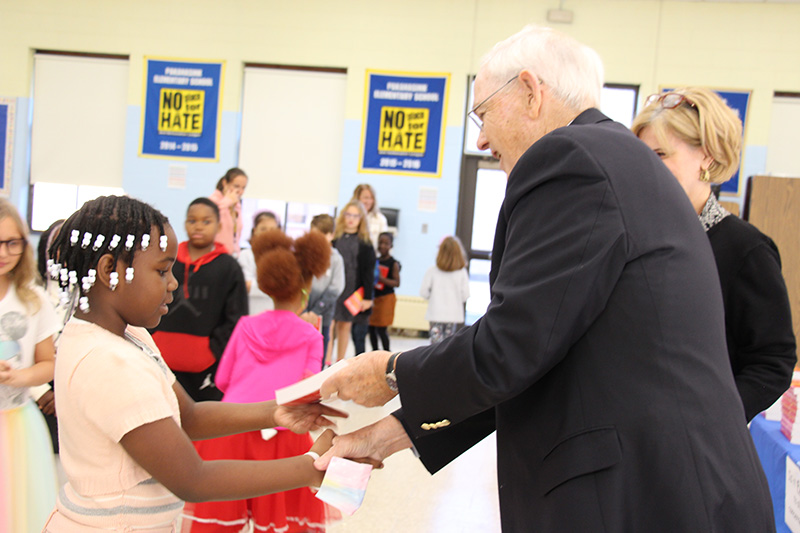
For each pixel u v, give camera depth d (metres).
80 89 8.66
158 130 8.48
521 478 1.09
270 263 2.26
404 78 8.18
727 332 1.57
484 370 1.01
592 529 0.96
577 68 1.22
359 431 1.29
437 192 8.20
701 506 0.95
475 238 8.45
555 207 1.03
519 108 1.23
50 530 1.08
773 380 1.48
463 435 1.36
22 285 1.82
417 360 1.11
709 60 7.84
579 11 7.96
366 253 5.33
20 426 1.74
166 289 1.12
